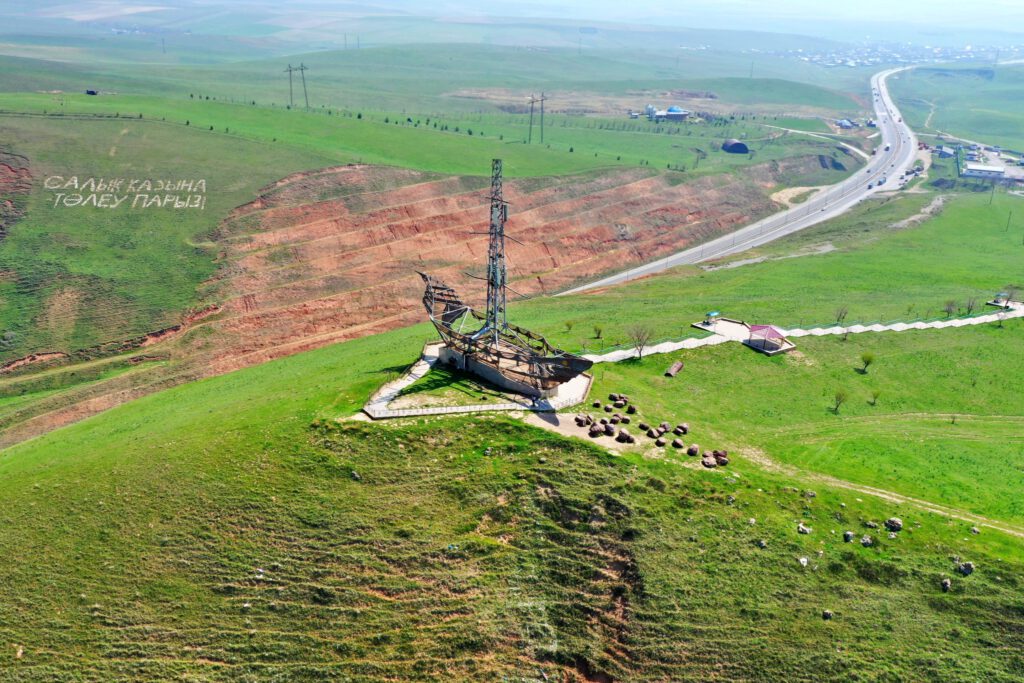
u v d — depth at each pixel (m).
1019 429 83.06
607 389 82.69
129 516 65.44
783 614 54.66
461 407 75.44
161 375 118.88
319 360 112.00
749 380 91.81
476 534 62.25
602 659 53.72
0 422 106.06
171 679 53.56
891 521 60.72
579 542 60.62
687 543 59.41
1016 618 53.41
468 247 167.62
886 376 95.44
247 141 188.62
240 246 149.25
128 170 164.12
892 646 52.44
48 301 129.12
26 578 60.50
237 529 63.44
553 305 135.50
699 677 51.88
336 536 62.31
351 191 172.25
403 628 56.03
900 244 181.00
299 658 54.66
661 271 168.25
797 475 68.44
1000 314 116.12
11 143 163.62
